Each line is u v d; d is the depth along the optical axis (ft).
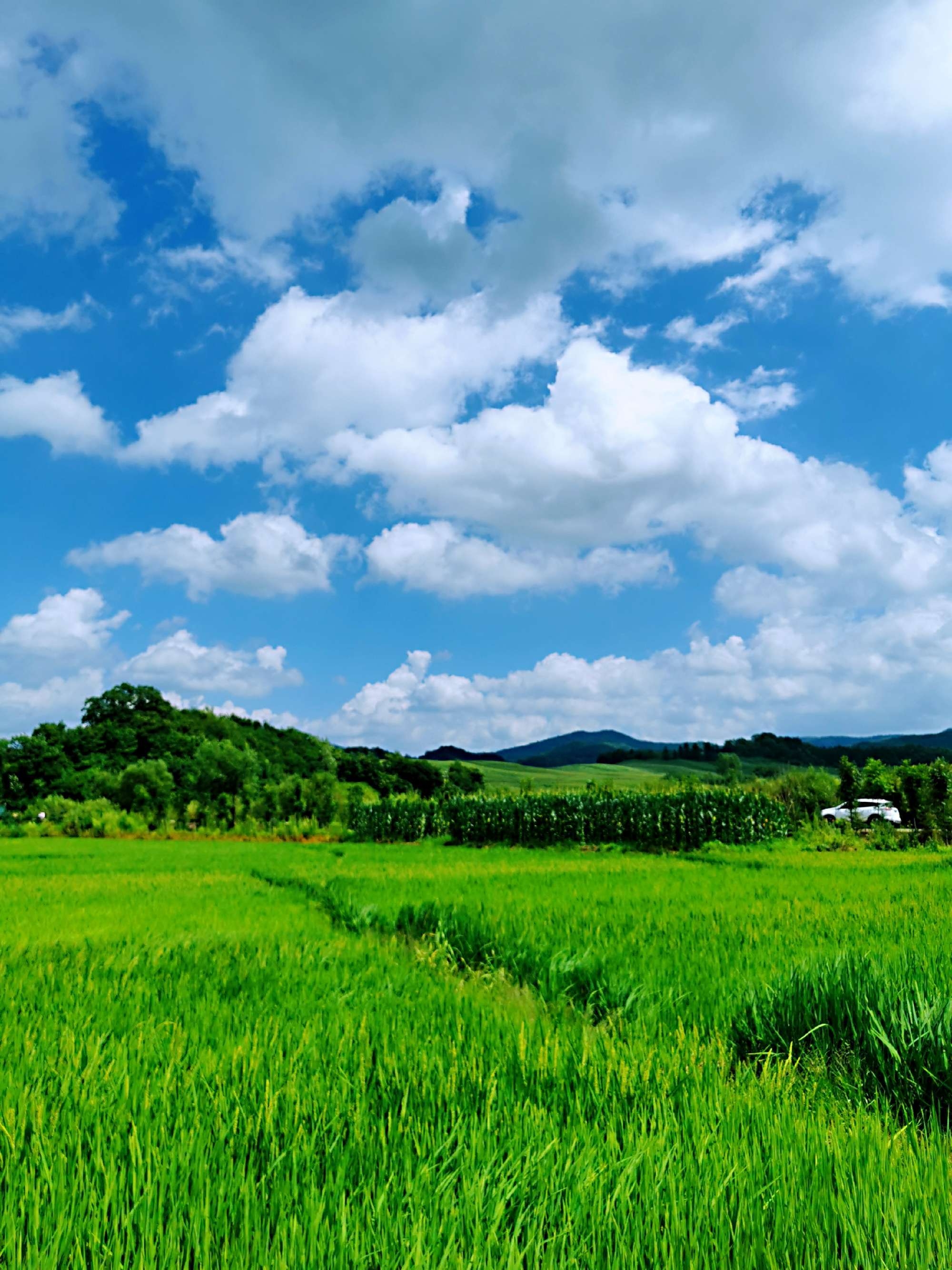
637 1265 6.22
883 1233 6.63
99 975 18.10
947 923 22.40
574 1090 10.27
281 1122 9.00
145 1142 8.40
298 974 18.29
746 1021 13.42
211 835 145.07
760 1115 9.16
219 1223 7.02
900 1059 11.05
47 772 243.19
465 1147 8.14
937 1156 8.16
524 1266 6.27
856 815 95.09
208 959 19.95
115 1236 6.66
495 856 75.25
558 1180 7.38
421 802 117.91
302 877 46.06
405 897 32.81
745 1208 6.85
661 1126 8.78
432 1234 6.45
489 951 22.34
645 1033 12.80
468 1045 12.19
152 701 293.43
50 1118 9.25
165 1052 11.87
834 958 15.11
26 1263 6.40
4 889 41.88
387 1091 10.13
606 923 24.21
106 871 59.11
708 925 23.39
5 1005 15.10
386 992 16.56
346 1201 7.17
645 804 89.30
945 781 89.51
